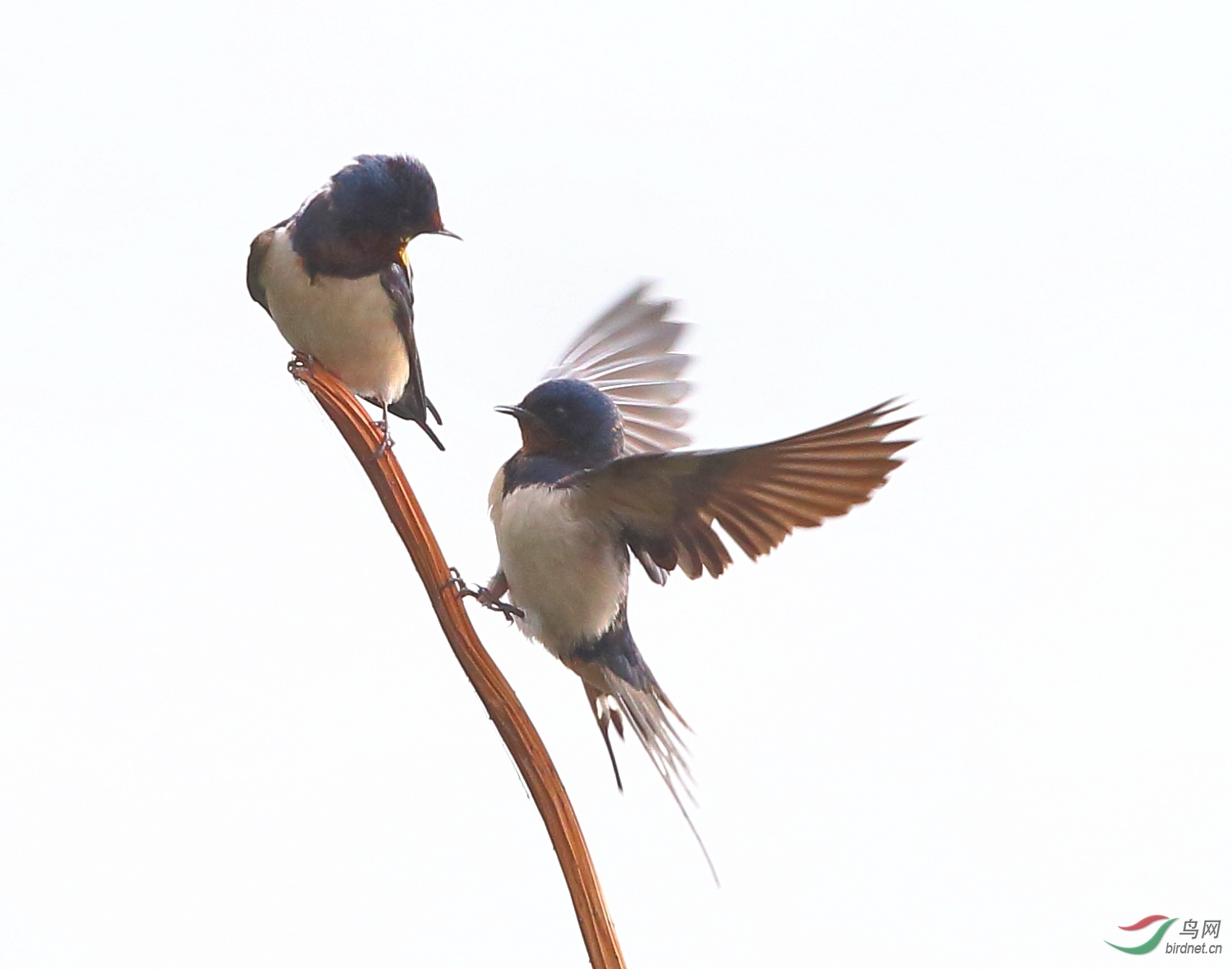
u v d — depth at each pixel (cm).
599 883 871
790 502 885
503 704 896
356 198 1114
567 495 994
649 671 1087
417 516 913
